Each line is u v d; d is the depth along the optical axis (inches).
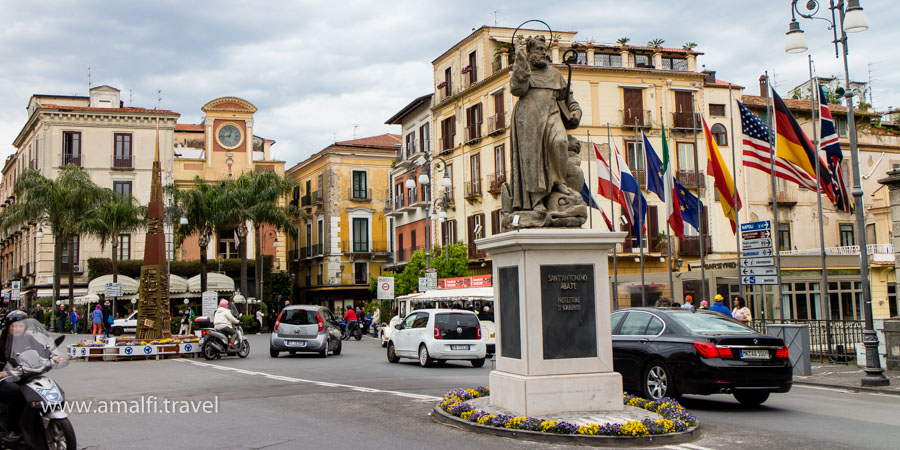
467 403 399.2
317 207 2682.1
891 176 737.6
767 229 728.3
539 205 378.3
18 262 2504.9
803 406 472.1
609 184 1192.2
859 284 1270.9
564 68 1572.3
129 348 930.7
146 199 2247.8
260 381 631.8
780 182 1689.2
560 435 326.0
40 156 2229.3
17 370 299.6
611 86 1601.9
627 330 502.0
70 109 2198.6
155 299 1019.9
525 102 386.3
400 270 2172.7
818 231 1697.8
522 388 354.0
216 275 2059.5
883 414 432.8
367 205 2625.5
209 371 747.4
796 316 1209.4
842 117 1766.7
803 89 1884.8
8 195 2847.0
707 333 455.2
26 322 310.3
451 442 333.1
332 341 1032.8
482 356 813.9
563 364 361.4
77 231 1808.6
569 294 364.5
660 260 1585.9
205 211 1916.8
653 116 1621.6
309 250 2736.2
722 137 1672.0
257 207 1978.3
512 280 372.8
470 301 1232.2
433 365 825.5
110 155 2231.8
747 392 461.4
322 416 417.1
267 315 2027.6
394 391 541.0
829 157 851.4
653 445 324.8
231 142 2453.2
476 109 1770.4
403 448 322.0
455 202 1852.9
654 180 1103.0
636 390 482.6
